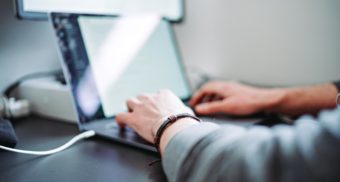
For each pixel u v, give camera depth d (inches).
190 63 36.7
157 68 29.7
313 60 28.8
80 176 13.9
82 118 21.7
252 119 22.9
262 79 31.9
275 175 9.1
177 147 12.5
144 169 14.6
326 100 23.6
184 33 36.6
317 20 27.9
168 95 19.3
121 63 26.0
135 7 30.7
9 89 26.4
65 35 22.3
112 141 18.8
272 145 10.0
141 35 29.1
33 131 21.1
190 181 11.0
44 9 22.3
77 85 22.0
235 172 9.8
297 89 24.9
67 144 17.8
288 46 29.8
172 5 34.7
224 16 33.1
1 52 25.5
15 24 26.1
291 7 29.0
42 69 29.0
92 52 23.8
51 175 14.0
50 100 23.9
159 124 15.4
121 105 24.5
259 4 30.7
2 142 17.0
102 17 25.7
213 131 12.3
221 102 24.1
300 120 11.4
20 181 13.4
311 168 8.7
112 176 13.9
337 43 27.3
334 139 8.7
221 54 34.1
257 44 31.5
